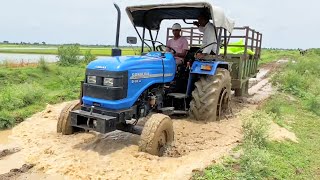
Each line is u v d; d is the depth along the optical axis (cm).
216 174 473
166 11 755
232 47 1016
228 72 790
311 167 578
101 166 494
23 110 835
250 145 559
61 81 1447
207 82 738
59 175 471
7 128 707
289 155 611
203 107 724
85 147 564
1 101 851
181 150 573
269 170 515
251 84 1565
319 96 1209
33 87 1012
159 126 540
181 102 768
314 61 2525
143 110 613
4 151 553
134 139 609
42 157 529
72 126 580
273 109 918
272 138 675
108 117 525
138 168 487
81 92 594
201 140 630
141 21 769
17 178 466
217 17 700
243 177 469
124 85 546
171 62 692
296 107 1084
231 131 687
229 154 555
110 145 571
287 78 1479
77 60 2491
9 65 1870
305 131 813
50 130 672
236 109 927
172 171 483
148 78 610
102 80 547
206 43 773
